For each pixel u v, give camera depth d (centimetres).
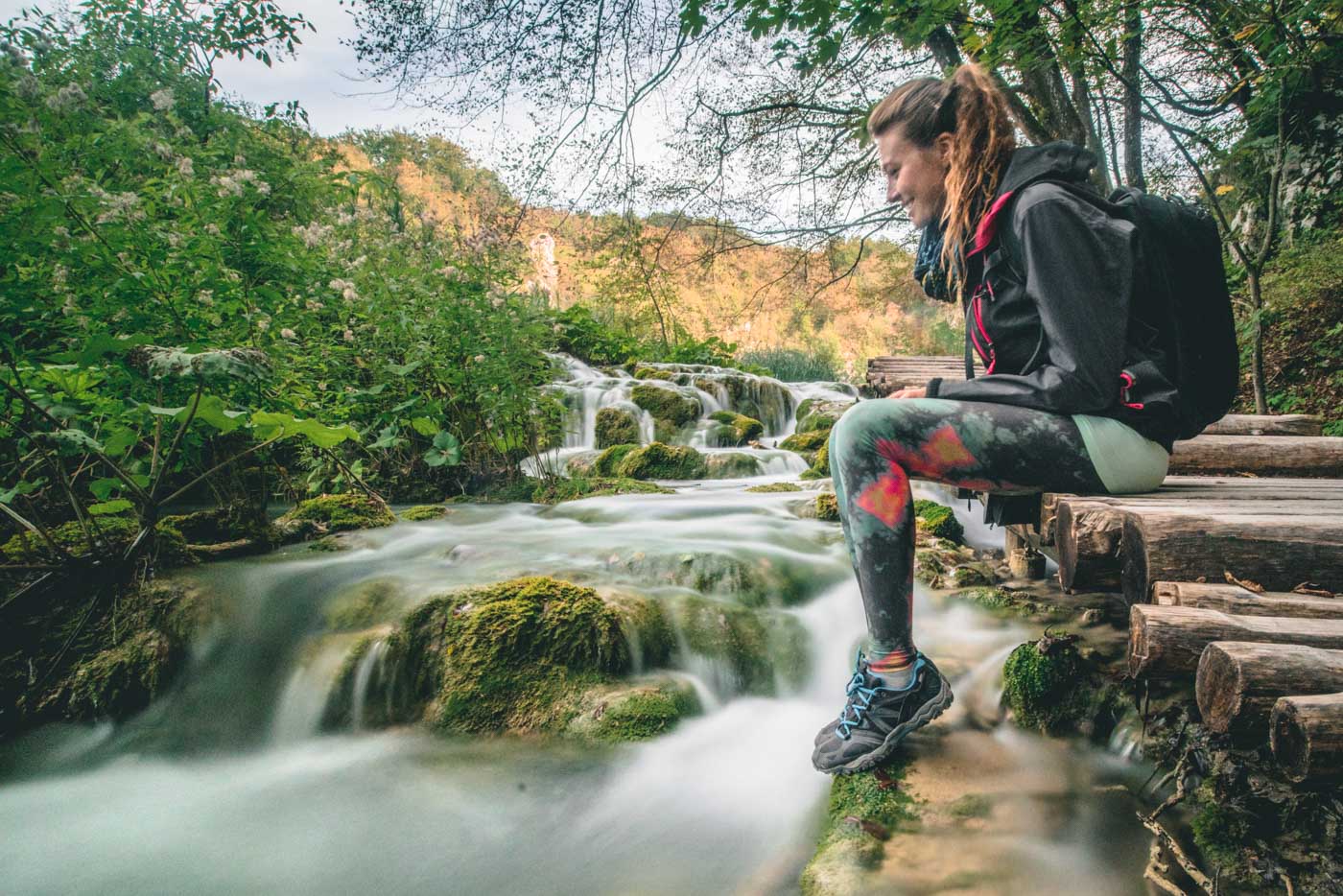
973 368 181
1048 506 193
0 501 243
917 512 387
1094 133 596
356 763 213
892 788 167
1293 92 444
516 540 351
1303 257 553
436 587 267
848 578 301
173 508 414
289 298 374
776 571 299
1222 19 458
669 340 1479
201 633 258
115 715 238
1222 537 148
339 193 522
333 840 178
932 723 194
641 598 262
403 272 492
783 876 152
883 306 1517
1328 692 116
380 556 325
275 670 246
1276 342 564
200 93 592
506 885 158
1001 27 400
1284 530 146
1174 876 137
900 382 543
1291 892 127
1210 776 155
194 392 298
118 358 271
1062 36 410
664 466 609
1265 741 126
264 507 353
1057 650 201
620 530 381
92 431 289
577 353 1074
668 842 169
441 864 167
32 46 305
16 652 242
